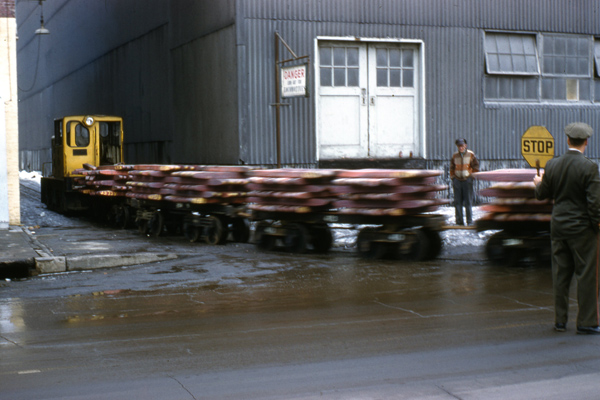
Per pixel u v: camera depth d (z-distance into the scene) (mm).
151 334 6836
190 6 22031
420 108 20906
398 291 8977
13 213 17203
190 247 14117
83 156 22328
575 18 22469
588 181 6406
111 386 5188
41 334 6918
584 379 5270
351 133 20312
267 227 13406
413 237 11672
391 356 5934
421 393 5000
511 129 21859
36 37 49500
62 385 5219
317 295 8797
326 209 12695
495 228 11023
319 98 19906
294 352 6090
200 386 5176
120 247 13773
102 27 32656
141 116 27422
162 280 10148
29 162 54156
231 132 19609
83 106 37000
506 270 10602
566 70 22516
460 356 5914
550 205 10633
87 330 7059
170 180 15711
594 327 6574
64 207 22047
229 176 14570
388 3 20328
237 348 6250
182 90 22984
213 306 8211
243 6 19000
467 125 21359
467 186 15898
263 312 7820
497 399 4867
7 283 10156
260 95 19266
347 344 6340
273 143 19422
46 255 11594
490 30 21484
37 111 50469
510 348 6145
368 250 12133
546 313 7535
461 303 8141
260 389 5102
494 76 21703
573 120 22562
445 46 21016
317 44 19797
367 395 4965
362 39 20078
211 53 20656
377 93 20516
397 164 20562
